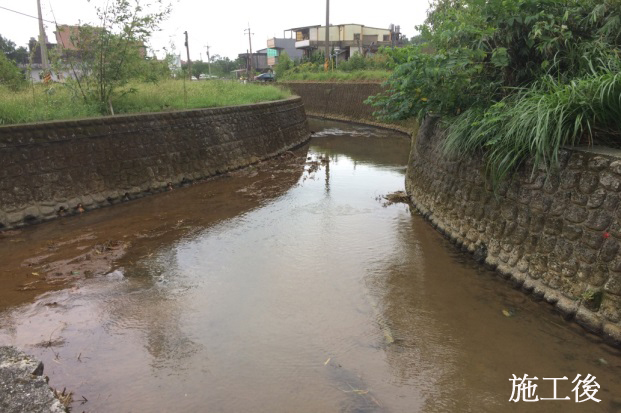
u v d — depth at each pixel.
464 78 5.98
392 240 6.46
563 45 5.47
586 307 3.96
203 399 3.20
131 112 10.23
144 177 9.05
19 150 6.99
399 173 11.46
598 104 4.24
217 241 6.44
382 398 3.22
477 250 5.62
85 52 9.79
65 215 7.50
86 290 4.88
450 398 3.23
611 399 3.17
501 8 5.61
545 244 4.47
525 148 4.64
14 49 26.91
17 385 2.99
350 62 30.19
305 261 5.71
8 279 5.13
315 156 14.23
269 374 3.48
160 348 3.82
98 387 3.32
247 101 14.58
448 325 4.17
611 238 3.75
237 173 11.43
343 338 3.97
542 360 3.62
